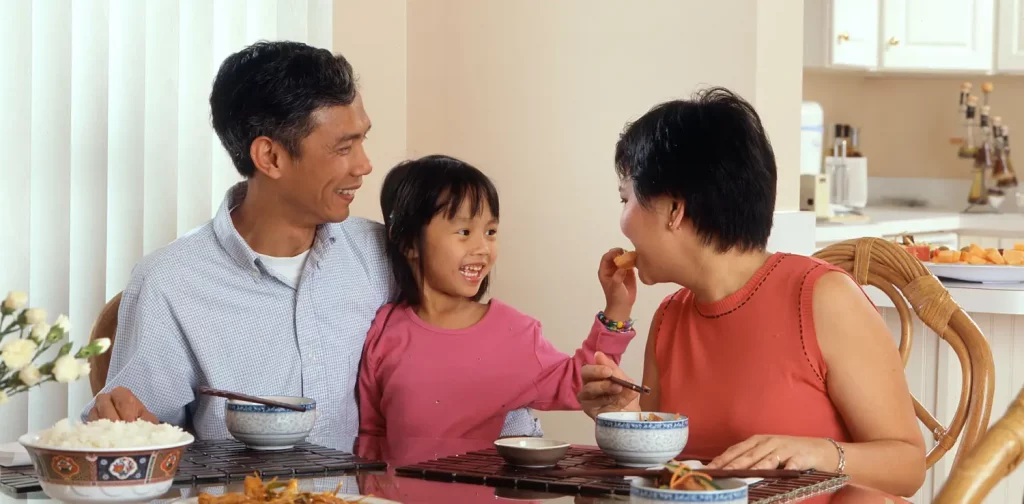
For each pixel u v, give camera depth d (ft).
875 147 17.95
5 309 3.42
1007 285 8.66
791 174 9.18
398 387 6.20
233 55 5.86
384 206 6.40
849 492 4.11
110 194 7.76
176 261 5.86
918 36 15.21
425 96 10.03
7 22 7.17
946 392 8.63
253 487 3.70
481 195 6.25
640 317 8.91
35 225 7.39
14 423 7.30
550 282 9.45
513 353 6.31
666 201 5.03
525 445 4.55
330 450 4.88
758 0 8.47
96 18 7.56
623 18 9.01
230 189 6.28
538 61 9.43
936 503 3.50
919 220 14.79
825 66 14.17
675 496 3.46
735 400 5.09
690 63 8.74
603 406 5.08
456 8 9.82
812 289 5.00
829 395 5.03
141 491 3.79
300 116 5.65
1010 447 3.58
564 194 9.35
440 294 6.36
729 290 5.18
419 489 4.15
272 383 5.92
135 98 7.80
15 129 7.22
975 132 16.83
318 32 8.93
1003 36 15.80
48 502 3.96
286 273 6.03
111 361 5.94
